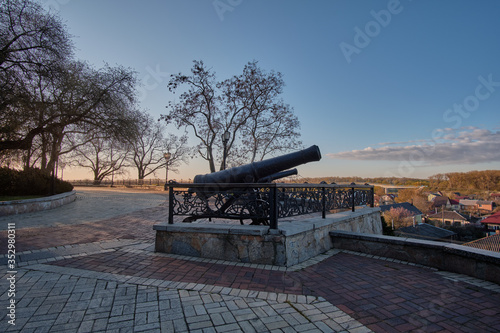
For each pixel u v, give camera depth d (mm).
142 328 2072
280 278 3242
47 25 10445
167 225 4281
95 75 12562
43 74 10109
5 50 9523
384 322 2217
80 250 4293
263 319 2242
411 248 3990
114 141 13523
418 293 2818
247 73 19203
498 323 2209
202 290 2803
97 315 2250
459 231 22016
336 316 2312
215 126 19969
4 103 9234
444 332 2068
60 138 12094
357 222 6191
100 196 16828
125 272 3318
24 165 12648
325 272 3504
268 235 3826
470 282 3109
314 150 4379
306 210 4602
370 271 3561
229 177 4598
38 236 5312
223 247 3980
